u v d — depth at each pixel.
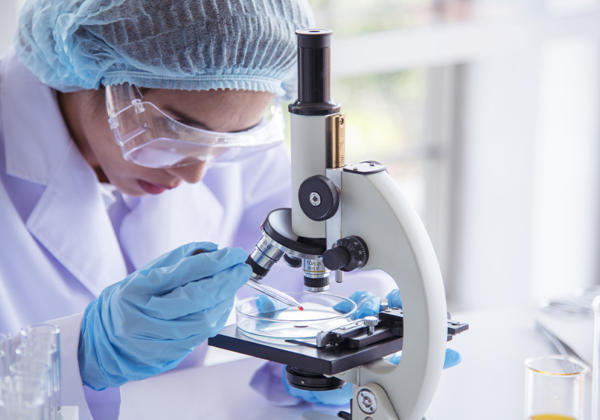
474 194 3.69
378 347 1.17
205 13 1.33
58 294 1.70
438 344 1.11
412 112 3.61
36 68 1.58
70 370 1.32
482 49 3.37
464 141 3.66
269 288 1.23
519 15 3.41
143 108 1.40
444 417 1.31
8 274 1.64
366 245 1.13
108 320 1.29
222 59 1.37
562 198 3.68
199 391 1.43
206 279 1.21
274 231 1.17
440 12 3.33
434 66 3.57
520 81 3.53
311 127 1.11
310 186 1.11
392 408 1.15
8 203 1.66
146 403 1.38
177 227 1.95
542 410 1.20
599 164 3.67
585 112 3.60
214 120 1.44
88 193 1.72
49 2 1.44
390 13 3.27
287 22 1.41
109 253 1.76
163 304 1.20
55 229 1.68
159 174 1.62
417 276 1.09
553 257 3.74
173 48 1.35
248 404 1.38
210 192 2.03
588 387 1.40
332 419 1.29
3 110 1.68
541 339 1.66
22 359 1.03
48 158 1.68
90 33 1.40
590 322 1.72
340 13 3.20
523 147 3.60
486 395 1.40
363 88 3.45
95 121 1.60
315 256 1.16
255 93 1.45
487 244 3.72
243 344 1.20
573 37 3.50
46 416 1.04
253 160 2.10
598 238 3.75
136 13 1.33
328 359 1.10
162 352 1.27
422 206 3.76
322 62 1.10
